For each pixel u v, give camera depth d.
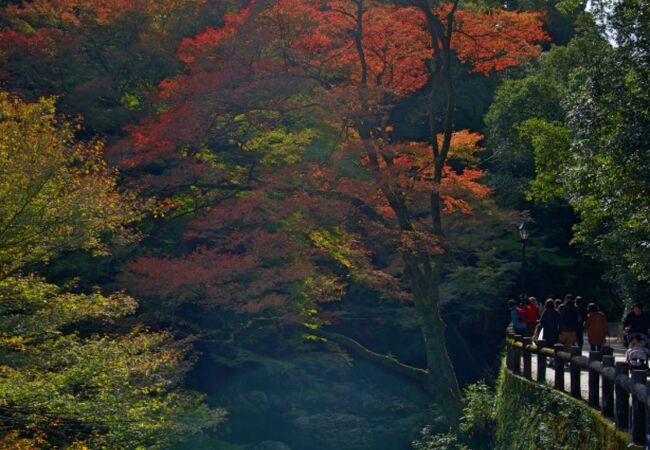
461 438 20.27
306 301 23.45
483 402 20.66
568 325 17.56
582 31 24.81
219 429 25.27
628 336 15.30
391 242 22.31
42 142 11.50
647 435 7.96
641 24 17.33
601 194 18.92
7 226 11.16
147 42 24.20
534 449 13.50
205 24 26.22
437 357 23.36
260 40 21.05
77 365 11.48
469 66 37.28
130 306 12.81
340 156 21.80
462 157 25.33
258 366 28.39
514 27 23.52
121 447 12.05
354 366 32.94
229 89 20.45
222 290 19.77
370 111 21.53
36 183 11.17
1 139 11.49
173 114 20.17
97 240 13.40
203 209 22.61
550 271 37.78
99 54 25.00
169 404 15.75
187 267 18.91
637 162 16.56
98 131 24.23
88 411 11.14
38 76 23.64
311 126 24.34
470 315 34.62
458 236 30.95
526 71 35.44
